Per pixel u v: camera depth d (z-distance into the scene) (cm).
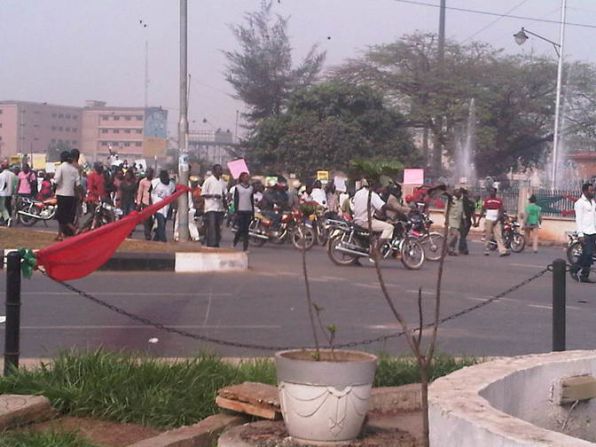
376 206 2050
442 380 552
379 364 812
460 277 1945
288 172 5309
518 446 421
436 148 5844
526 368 602
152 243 2023
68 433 611
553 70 5984
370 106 5512
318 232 2705
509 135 6081
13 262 750
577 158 6016
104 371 718
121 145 13625
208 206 2180
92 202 2391
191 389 710
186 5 2320
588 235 1969
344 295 1547
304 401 569
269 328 1187
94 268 863
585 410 641
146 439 617
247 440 588
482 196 4544
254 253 2377
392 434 627
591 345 1152
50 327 1145
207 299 1439
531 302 1562
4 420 628
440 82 5753
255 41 6856
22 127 13088
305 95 5531
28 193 3097
